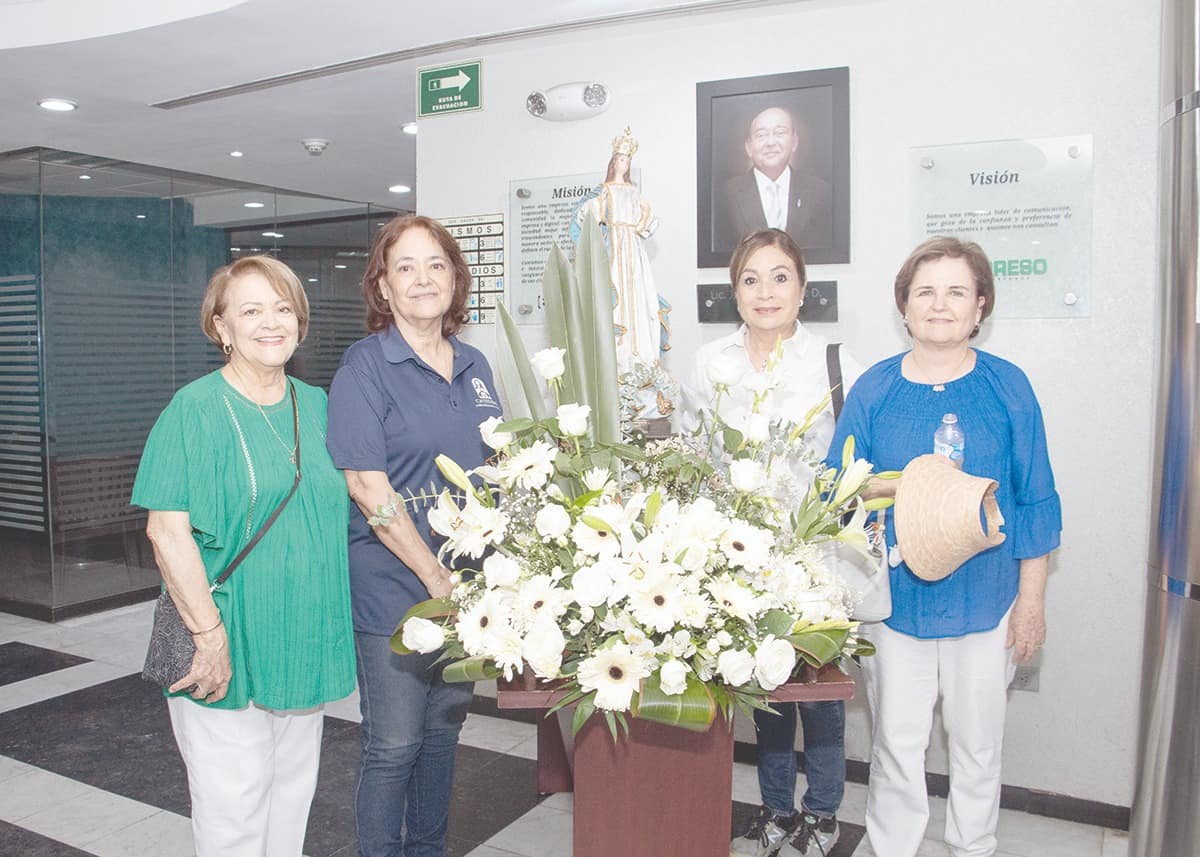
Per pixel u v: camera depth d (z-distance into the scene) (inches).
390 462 77.4
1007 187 111.0
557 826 108.3
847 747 121.8
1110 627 109.8
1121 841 107.0
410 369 79.2
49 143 191.0
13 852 103.2
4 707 147.9
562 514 47.8
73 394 199.0
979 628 82.7
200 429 69.6
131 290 208.8
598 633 48.6
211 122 176.9
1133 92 105.5
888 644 86.0
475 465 80.7
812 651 47.3
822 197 118.5
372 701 78.5
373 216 265.1
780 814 99.3
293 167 216.5
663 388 102.3
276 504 71.7
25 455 198.7
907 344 116.8
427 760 83.7
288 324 73.6
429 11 121.4
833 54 117.6
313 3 119.4
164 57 140.9
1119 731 110.0
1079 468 110.1
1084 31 106.9
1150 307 106.1
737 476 48.8
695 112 125.2
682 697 45.5
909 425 83.7
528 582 47.8
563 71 132.9
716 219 124.0
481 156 139.6
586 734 54.3
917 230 115.2
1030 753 114.0
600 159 131.6
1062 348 110.0
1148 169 105.3
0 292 199.2
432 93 142.3
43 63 143.5
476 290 141.2
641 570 46.3
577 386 55.1
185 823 110.1
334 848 103.3
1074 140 108.0
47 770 124.6
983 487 65.4
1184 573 80.9
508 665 47.1
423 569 74.0
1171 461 82.0
